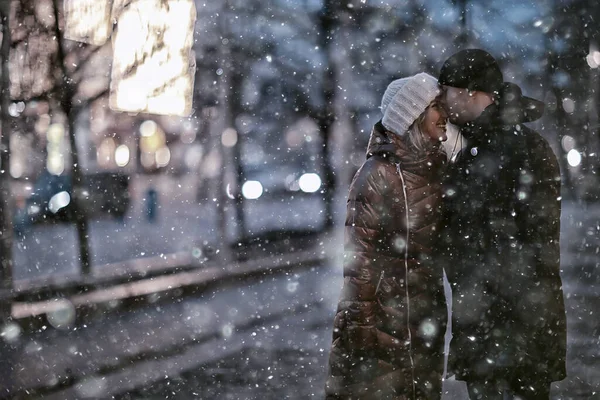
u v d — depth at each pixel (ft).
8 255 40.34
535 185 14.52
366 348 13.97
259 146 118.21
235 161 88.02
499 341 14.61
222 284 60.90
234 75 88.58
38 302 44.83
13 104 40.24
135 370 32.27
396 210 14.03
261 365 32.94
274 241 92.38
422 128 14.12
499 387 14.78
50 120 48.78
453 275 14.87
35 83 40.37
